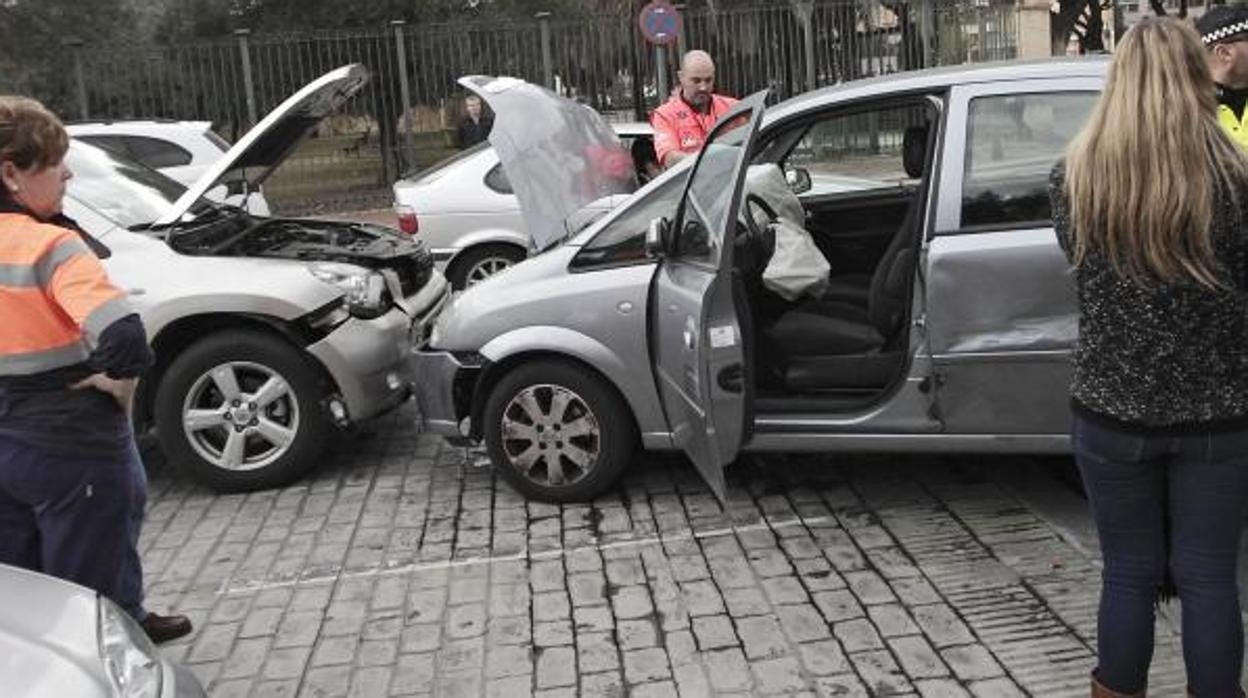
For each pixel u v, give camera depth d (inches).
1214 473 111.6
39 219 133.2
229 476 231.5
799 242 208.8
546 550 194.1
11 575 116.8
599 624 166.7
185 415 229.5
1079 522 189.5
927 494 206.1
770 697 144.3
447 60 726.5
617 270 205.3
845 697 143.0
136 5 920.3
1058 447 181.0
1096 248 110.5
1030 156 178.9
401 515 215.0
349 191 727.1
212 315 227.5
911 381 185.0
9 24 858.1
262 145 254.4
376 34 716.0
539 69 730.2
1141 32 109.2
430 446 255.4
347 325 231.8
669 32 566.9
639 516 205.3
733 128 185.0
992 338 177.6
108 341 126.3
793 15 745.0
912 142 220.2
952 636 155.9
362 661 161.2
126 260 230.8
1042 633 154.9
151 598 185.6
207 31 941.2
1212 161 106.0
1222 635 113.3
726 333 168.6
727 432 172.1
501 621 169.8
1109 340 112.6
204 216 260.1
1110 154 107.7
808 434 191.0
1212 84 108.3
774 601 169.8
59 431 133.5
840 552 185.0
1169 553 117.7
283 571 193.5
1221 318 108.3
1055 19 1130.0
